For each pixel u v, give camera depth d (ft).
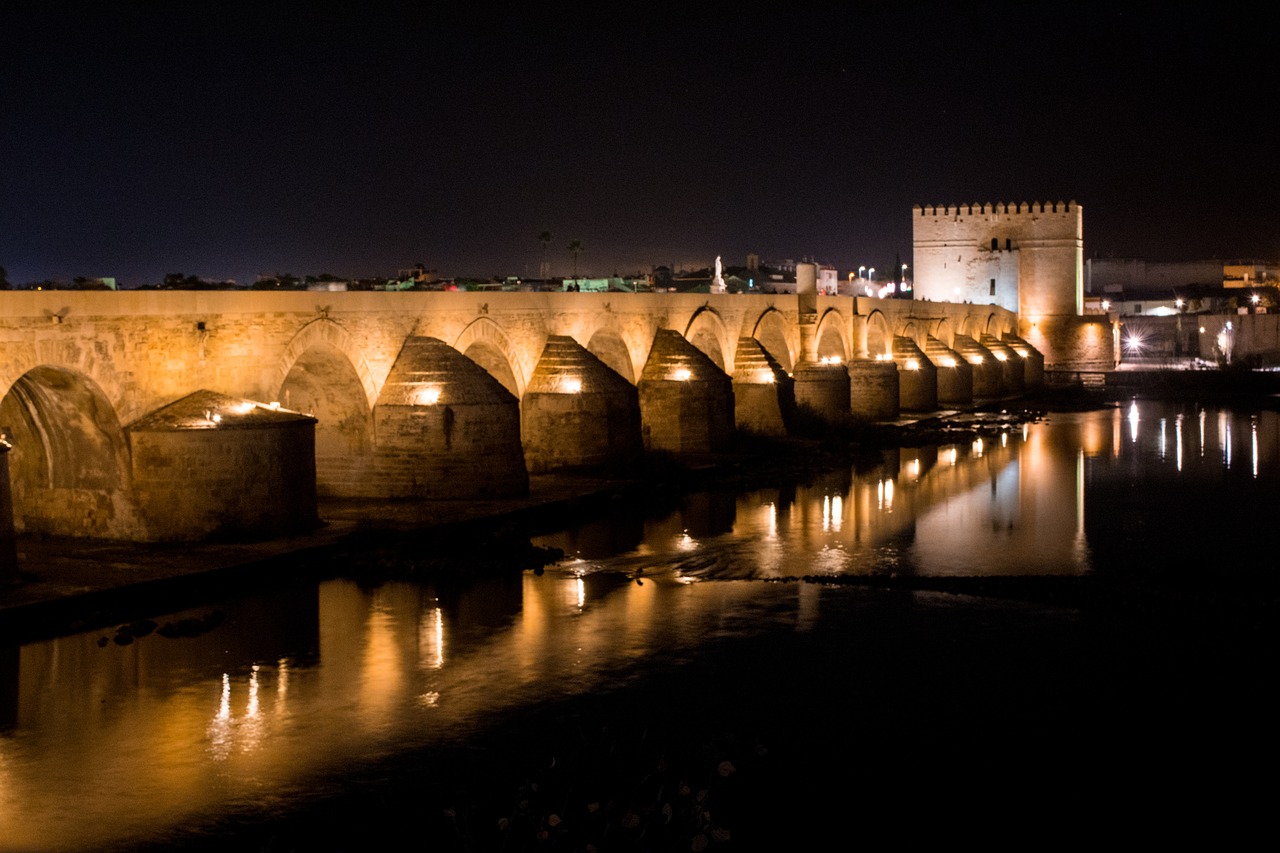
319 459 123.75
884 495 142.41
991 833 56.13
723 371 176.04
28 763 61.57
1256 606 90.07
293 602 88.53
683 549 109.40
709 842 54.65
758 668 76.07
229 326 104.58
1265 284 524.11
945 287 372.99
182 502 97.35
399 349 124.16
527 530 116.37
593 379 145.59
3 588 82.64
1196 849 54.95
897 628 84.43
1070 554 108.47
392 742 64.23
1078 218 363.15
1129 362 401.90
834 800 58.95
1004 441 203.72
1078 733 66.80
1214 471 163.32
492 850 53.47
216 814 56.54
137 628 81.10
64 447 98.99
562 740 64.80
